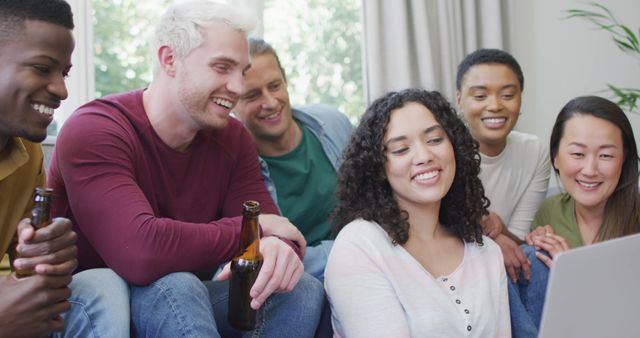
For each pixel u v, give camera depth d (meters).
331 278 1.28
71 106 2.41
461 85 1.98
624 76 2.94
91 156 1.27
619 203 1.56
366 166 1.40
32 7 1.10
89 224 1.25
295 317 1.29
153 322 1.18
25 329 1.01
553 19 2.95
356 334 1.21
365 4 2.71
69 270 1.05
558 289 0.77
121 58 2.53
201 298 1.20
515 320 1.36
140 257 1.19
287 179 1.85
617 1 2.92
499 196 1.97
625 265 0.81
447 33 2.71
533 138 2.06
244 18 1.41
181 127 1.42
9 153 1.21
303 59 2.82
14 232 1.29
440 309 1.24
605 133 1.50
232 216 1.54
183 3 1.42
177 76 1.38
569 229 1.64
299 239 1.37
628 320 0.83
